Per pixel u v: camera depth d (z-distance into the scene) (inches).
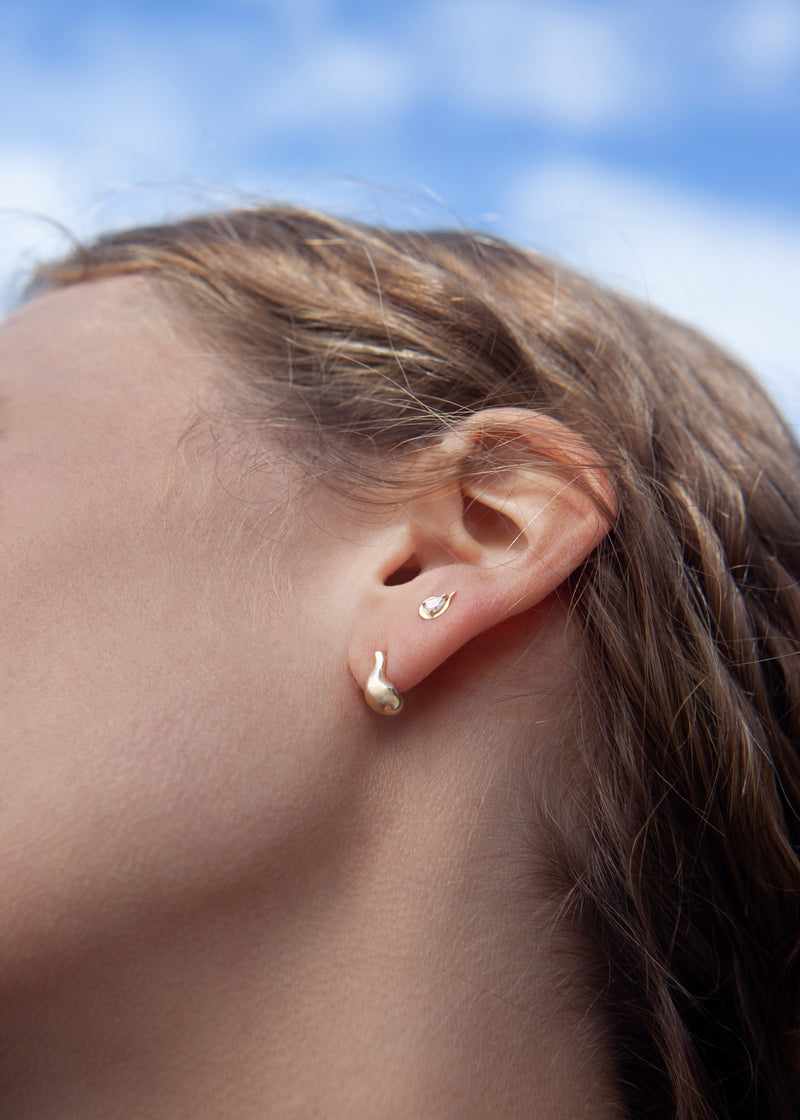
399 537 11.5
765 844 11.8
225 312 12.7
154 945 10.4
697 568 12.1
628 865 11.4
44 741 10.4
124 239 14.1
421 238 14.4
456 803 11.1
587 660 11.5
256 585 11.1
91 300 12.8
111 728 10.5
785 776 12.1
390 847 10.9
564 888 11.3
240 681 10.8
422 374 12.4
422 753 11.1
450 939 11.0
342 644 11.1
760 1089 12.0
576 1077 11.3
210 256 13.3
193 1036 10.5
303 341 12.5
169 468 11.4
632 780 11.5
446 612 11.0
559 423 11.6
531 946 11.2
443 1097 10.8
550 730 11.4
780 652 12.5
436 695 11.3
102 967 10.4
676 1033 11.5
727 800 11.7
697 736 11.6
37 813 10.3
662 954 11.5
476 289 13.2
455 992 10.9
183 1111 10.5
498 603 11.1
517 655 11.5
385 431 11.9
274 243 13.7
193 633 10.9
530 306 13.6
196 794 10.5
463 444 11.6
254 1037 10.6
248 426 11.8
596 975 11.4
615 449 12.1
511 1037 11.1
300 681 10.9
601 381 12.9
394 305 12.9
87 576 10.9
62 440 11.5
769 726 12.1
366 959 10.8
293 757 10.7
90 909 10.3
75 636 10.7
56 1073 10.4
